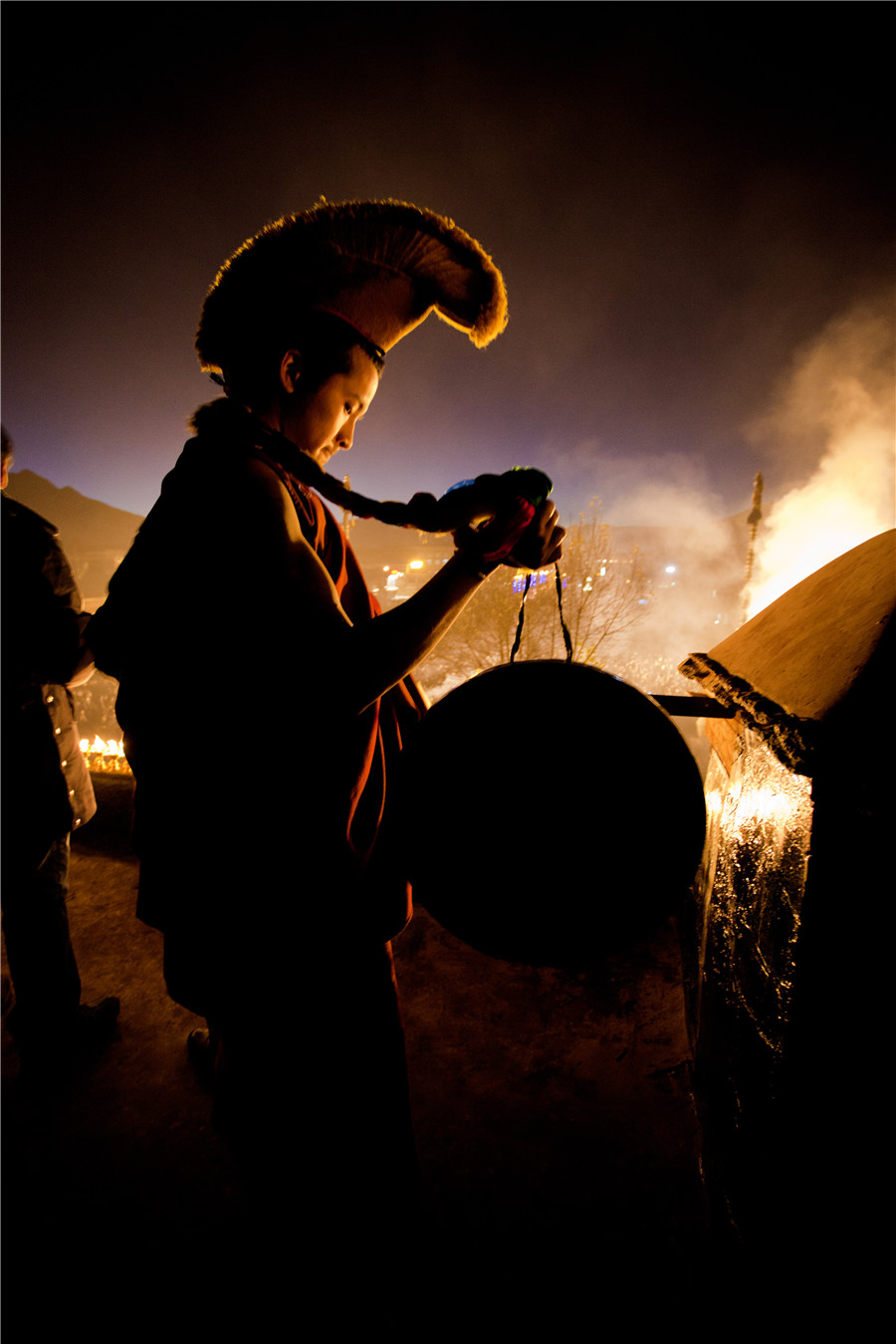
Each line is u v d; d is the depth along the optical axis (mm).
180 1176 1390
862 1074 727
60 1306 1157
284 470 835
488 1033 1754
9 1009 1896
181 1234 1270
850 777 702
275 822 794
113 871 2570
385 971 959
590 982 1935
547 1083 1589
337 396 906
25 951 1540
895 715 706
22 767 1460
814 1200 778
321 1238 896
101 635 889
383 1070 932
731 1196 1047
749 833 1093
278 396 887
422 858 688
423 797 685
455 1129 1471
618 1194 1315
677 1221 1260
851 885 711
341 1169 889
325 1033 858
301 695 717
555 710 649
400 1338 1031
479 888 672
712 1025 1299
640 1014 1798
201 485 786
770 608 1526
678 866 650
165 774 823
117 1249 1247
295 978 832
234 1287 1173
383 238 873
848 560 1187
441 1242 1233
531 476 780
